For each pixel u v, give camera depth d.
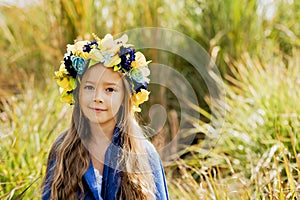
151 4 4.85
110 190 2.46
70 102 2.53
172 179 4.00
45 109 4.09
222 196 3.32
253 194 3.37
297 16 5.21
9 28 5.35
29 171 3.50
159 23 4.84
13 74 5.07
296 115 3.93
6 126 3.99
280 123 3.97
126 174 2.47
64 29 4.94
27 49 5.16
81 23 4.87
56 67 4.83
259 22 4.96
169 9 4.94
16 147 3.62
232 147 4.07
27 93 4.54
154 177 2.55
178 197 3.65
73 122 2.53
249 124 4.11
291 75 4.41
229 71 4.80
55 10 4.97
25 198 3.33
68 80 2.49
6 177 3.45
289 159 3.70
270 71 4.48
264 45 4.94
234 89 4.56
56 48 4.98
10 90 4.91
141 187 2.48
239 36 4.86
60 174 2.50
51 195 2.51
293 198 3.08
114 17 4.86
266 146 3.94
